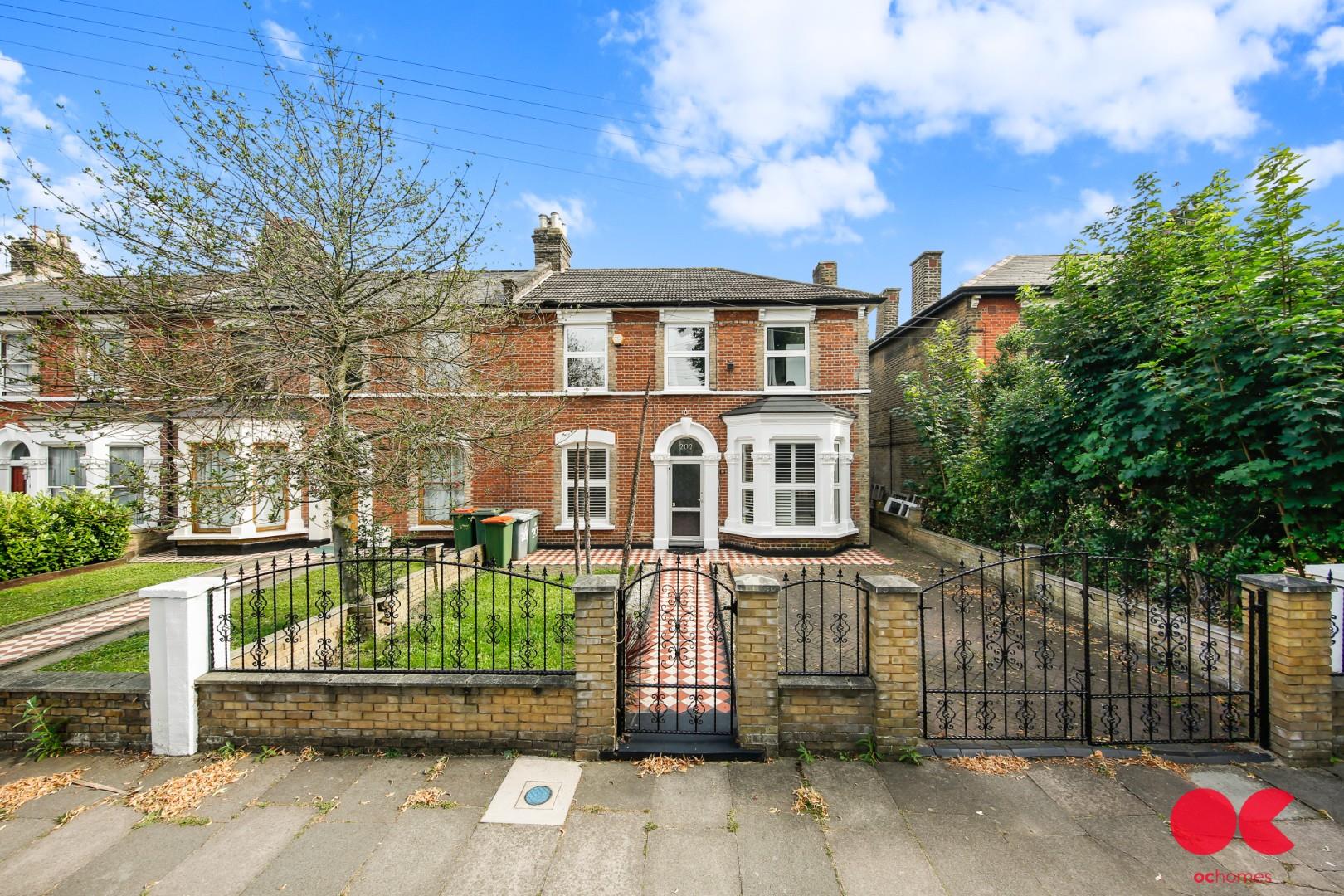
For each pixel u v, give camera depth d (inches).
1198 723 172.9
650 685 169.3
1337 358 188.4
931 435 508.1
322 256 220.1
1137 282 272.7
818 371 518.9
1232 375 210.1
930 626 282.4
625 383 519.2
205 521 225.5
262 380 229.3
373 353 245.6
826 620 303.3
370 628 239.1
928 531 496.1
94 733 161.8
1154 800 136.2
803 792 138.3
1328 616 151.6
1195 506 241.1
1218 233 245.4
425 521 517.0
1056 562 312.3
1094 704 190.9
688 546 518.6
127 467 229.0
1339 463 183.9
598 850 120.2
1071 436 298.2
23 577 367.9
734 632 157.8
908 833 125.0
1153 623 219.0
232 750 160.1
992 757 154.4
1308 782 142.4
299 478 233.0
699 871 114.0
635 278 605.0
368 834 126.4
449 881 111.9
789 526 484.4
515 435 296.0
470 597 315.0
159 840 125.2
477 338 306.0
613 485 514.9
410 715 159.8
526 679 158.4
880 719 153.9
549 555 479.8
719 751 154.1
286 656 193.9
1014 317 577.0
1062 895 106.8
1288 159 216.8
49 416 207.2
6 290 493.0
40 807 137.6
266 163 212.1
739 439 498.6
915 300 719.1
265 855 119.7
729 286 561.0
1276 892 107.0
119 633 254.7
